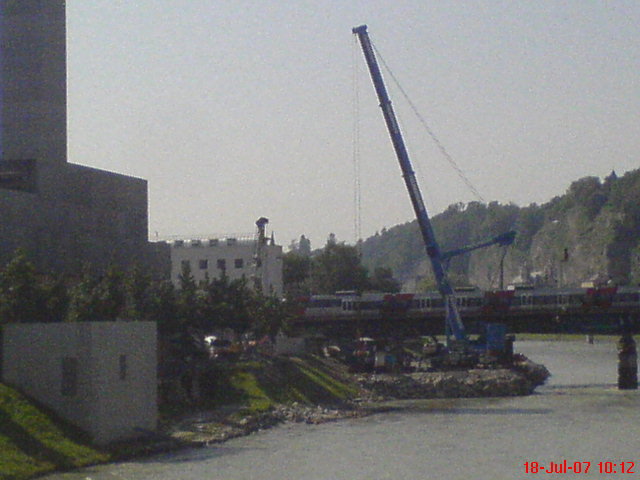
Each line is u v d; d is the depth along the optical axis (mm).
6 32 126312
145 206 141375
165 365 109188
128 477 71750
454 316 166750
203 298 121875
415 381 145000
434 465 77188
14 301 91750
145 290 110812
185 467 76062
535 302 170125
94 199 129750
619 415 111812
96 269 127688
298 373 129500
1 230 110875
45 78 125188
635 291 166875
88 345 79750
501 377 148125
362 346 171500
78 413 80188
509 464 77500
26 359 82250
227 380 113750
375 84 164625
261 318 143000
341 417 111938
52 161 124188
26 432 75750
